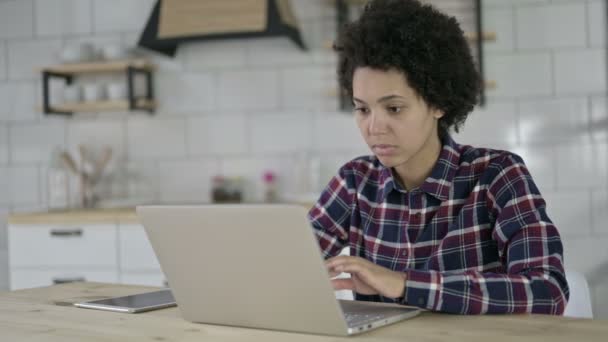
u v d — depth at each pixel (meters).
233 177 3.47
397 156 1.27
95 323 1.17
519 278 1.14
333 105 3.40
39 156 3.75
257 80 3.49
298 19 3.43
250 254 1.04
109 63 3.46
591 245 3.14
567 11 3.15
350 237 1.52
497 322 1.07
